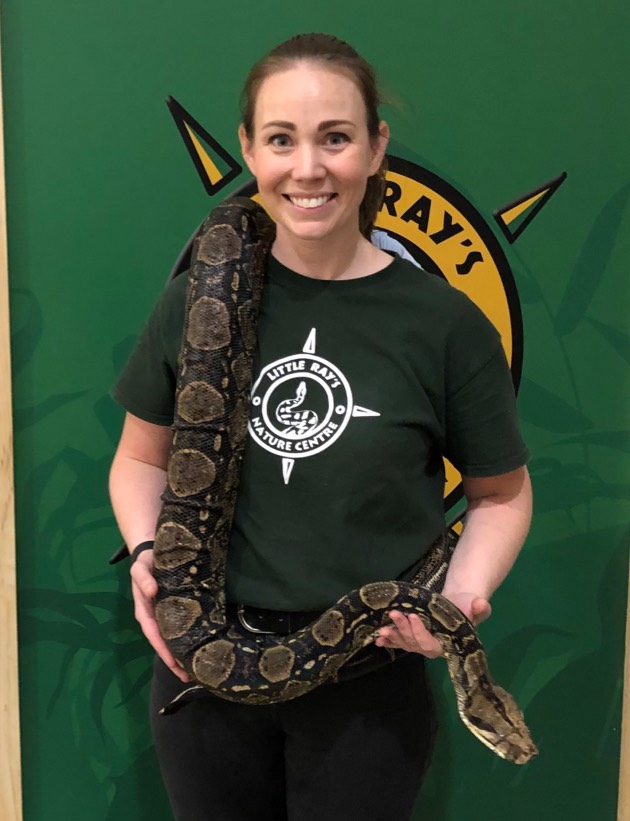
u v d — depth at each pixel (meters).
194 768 1.59
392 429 1.40
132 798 2.31
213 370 1.49
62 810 2.31
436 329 1.43
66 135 2.04
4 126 2.02
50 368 2.13
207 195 2.08
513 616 2.29
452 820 2.35
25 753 2.28
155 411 1.61
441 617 1.44
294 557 1.43
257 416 1.45
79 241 2.09
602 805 2.38
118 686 2.27
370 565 1.44
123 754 2.30
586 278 2.17
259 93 1.38
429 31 2.05
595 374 2.21
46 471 2.17
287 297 1.47
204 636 1.45
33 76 2.01
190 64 2.03
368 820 1.52
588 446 2.23
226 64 2.03
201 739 1.57
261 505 1.45
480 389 1.47
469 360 1.46
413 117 2.08
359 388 1.41
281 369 1.45
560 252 2.16
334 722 1.51
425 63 2.06
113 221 2.08
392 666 1.55
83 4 1.99
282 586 1.44
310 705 1.51
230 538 1.50
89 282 2.11
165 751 1.61
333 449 1.40
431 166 2.10
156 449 1.67
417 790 1.59
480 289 2.16
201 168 2.07
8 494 2.13
